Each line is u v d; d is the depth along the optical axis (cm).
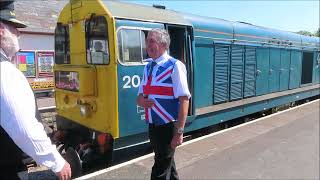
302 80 1370
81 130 631
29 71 1405
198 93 766
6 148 232
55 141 640
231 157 619
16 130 215
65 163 245
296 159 608
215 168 562
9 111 214
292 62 1259
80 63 641
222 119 830
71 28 664
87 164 611
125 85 567
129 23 575
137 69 584
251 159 605
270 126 876
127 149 592
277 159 609
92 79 577
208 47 790
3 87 214
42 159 228
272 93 1112
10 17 235
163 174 376
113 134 560
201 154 633
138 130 591
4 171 237
